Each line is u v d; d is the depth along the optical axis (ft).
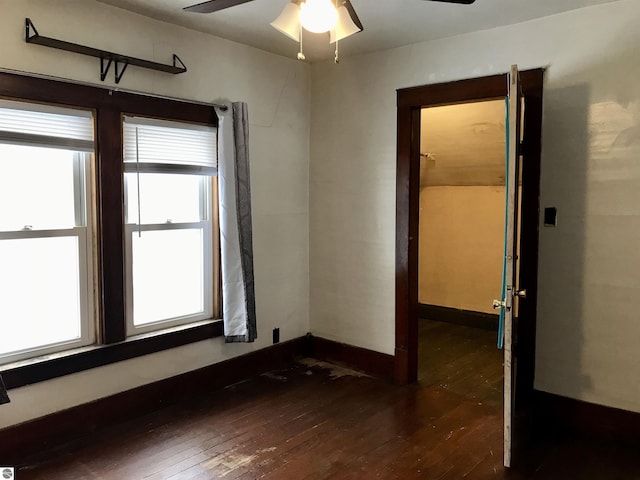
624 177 9.37
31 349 9.08
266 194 12.85
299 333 14.10
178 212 11.27
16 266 8.91
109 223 9.77
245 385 12.22
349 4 6.43
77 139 9.27
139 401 10.44
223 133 11.31
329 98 13.41
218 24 10.61
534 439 9.63
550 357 10.33
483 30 10.73
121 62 9.65
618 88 9.34
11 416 8.66
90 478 8.16
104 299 9.79
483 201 17.38
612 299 9.61
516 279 8.46
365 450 9.12
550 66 10.00
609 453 9.15
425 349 15.19
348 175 13.17
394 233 12.36
